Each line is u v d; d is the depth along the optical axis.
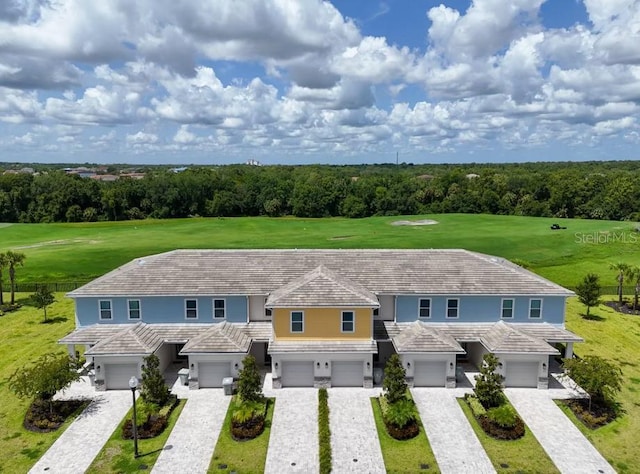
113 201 122.94
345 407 25.83
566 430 23.67
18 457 21.67
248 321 31.12
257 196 139.12
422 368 27.97
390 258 33.75
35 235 89.75
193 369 27.64
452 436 23.19
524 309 30.73
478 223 99.75
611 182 121.25
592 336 36.62
